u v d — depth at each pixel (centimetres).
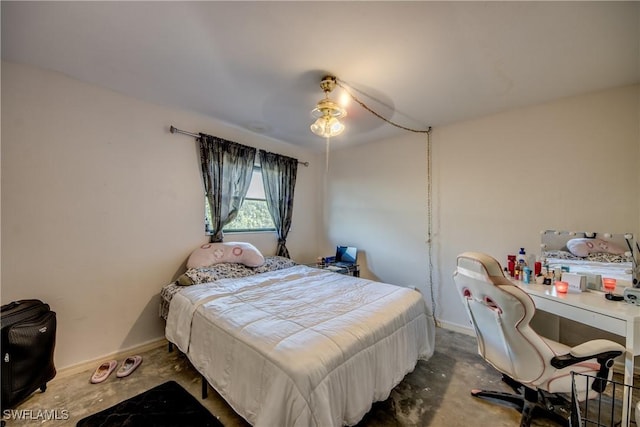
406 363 170
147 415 153
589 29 142
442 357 223
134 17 136
